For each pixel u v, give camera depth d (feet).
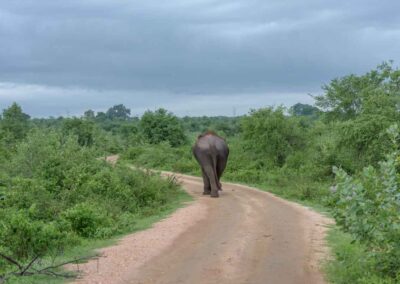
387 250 26.81
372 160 72.28
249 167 109.50
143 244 39.91
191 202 69.56
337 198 28.99
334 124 84.12
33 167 68.59
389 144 69.10
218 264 33.22
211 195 75.51
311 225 47.98
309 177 85.76
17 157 71.10
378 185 27.43
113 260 34.58
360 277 28.09
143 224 50.80
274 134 111.65
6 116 180.45
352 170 78.38
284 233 43.70
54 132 81.56
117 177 65.92
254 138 114.93
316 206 63.46
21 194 52.34
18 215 38.83
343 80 102.83
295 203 66.80
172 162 140.26
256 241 40.32
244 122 118.32
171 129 187.42
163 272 31.45
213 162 78.79
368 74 101.09
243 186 91.86
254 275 30.66
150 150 143.84
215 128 208.33
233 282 29.27
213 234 43.52
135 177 69.26
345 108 101.96
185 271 31.60
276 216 54.03
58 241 37.88
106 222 46.73
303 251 36.76
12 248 36.17
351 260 30.60
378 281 26.30
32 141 71.67
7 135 135.33
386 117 72.59
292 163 102.47
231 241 40.32
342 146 80.18
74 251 37.58
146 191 66.95
